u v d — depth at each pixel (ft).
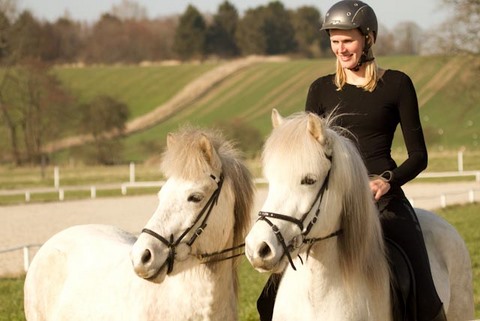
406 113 18.84
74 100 171.42
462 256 21.18
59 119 170.40
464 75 130.82
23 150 175.32
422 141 18.92
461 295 21.15
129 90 231.71
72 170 140.26
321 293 17.47
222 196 19.19
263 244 16.05
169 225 18.34
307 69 227.81
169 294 19.54
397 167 18.81
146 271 17.98
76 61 313.53
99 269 21.63
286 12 324.39
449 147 164.25
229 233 19.62
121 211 79.05
